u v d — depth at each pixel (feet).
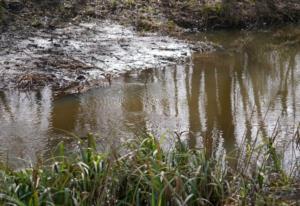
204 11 62.49
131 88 39.70
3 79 40.22
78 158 22.06
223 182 22.43
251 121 33.12
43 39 50.96
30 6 57.93
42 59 44.80
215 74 43.93
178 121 33.12
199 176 21.44
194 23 61.36
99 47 49.80
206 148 25.09
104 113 34.42
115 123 32.53
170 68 45.34
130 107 35.65
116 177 20.93
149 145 23.22
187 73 44.04
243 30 62.28
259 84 41.42
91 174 20.98
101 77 41.86
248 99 37.70
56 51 47.37
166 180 19.75
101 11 60.49
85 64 44.52
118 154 22.31
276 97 38.09
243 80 42.47
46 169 21.44
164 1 64.39
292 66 47.29
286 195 23.04
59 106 35.53
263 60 49.08
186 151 23.35
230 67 46.29
